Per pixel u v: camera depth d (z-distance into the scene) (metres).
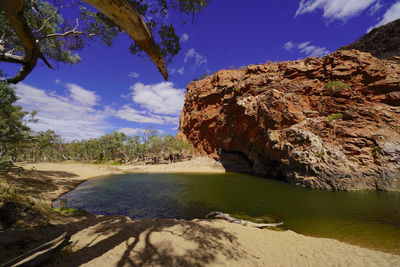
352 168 23.11
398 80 26.45
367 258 6.76
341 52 34.09
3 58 3.23
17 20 2.63
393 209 13.77
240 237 8.20
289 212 14.02
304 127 29.92
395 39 41.72
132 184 29.59
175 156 76.19
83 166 52.12
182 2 4.71
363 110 26.22
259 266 5.93
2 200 8.16
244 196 20.36
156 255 5.93
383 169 21.64
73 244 6.59
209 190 24.23
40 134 19.47
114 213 14.20
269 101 37.03
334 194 20.42
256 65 54.25
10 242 5.70
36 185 19.11
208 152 67.81
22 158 59.25
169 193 22.34
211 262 5.78
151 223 9.49
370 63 30.11
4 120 15.16
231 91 58.16
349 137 25.28
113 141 79.81
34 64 3.56
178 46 5.60
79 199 19.12
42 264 4.95
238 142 51.50
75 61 15.12
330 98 31.12
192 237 7.51
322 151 25.84
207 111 67.31
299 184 26.92
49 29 9.99
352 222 11.38
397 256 6.92
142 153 81.88
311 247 7.67
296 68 40.09
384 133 23.45
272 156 35.78
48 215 9.74
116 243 6.81
